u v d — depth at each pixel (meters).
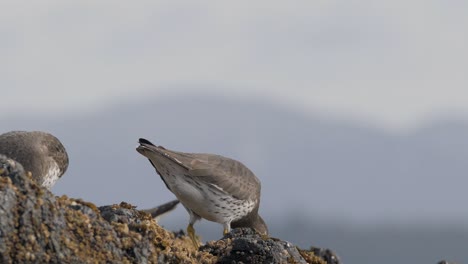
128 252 14.09
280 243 16.44
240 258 15.91
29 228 13.16
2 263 12.71
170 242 15.00
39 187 13.69
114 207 15.12
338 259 20.42
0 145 19.00
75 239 13.61
